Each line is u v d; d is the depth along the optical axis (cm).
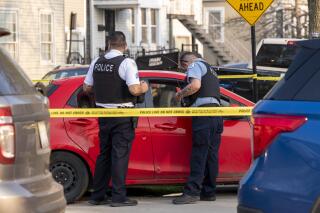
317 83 974
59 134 1650
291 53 3416
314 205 938
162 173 1670
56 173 1658
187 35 7675
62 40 5625
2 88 1016
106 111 1585
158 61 3597
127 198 1647
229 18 7975
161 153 1667
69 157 1658
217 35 7962
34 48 5381
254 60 2142
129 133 1596
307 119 960
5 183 984
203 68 1641
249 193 985
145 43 6800
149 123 1661
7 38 5181
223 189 1939
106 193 1692
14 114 999
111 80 1581
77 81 1703
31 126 1042
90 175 1678
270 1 2083
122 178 1614
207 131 1614
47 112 1114
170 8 7306
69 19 5994
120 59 1583
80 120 1662
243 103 1720
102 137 1614
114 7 6397
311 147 948
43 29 5462
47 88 1711
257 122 996
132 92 1570
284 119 970
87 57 6203
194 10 7881
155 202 1708
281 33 6862
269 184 969
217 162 1662
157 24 6975
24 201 991
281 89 997
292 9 6925
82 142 1656
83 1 6162
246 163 1692
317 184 938
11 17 5216
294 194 950
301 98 976
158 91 1716
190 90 1611
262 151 988
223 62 7338
